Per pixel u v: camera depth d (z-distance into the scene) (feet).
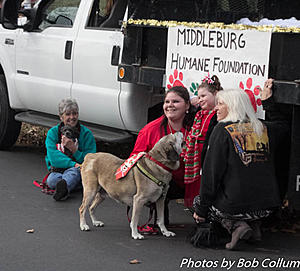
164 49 18.85
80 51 23.62
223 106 15.65
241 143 15.20
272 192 15.43
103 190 17.98
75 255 15.61
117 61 21.75
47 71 25.49
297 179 15.55
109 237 17.10
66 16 25.03
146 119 21.93
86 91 23.38
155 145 16.47
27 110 28.35
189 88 17.89
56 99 25.13
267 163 15.46
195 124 17.02
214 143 15.26
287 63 15.20
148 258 15.44
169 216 19.47
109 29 22.54
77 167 21.30
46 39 25.50
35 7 26.40
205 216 16.01
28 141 31.68
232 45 16.52
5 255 15.53
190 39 17.72
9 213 19.22
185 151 17.20
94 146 22.16
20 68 27.04
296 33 14.85
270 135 15.61
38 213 19.33
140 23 19.43
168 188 17.28
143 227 17.62
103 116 23.03
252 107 15.56
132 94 21.50
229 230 15.92
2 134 28.37
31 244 16.39
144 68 19.43
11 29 27.27
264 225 17.26
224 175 15.39
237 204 15.26
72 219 18.80
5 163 26.35
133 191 16.67
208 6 18.47
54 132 21.81
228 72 16.71
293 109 15.35
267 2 17.61
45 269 14.61
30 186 22.66
